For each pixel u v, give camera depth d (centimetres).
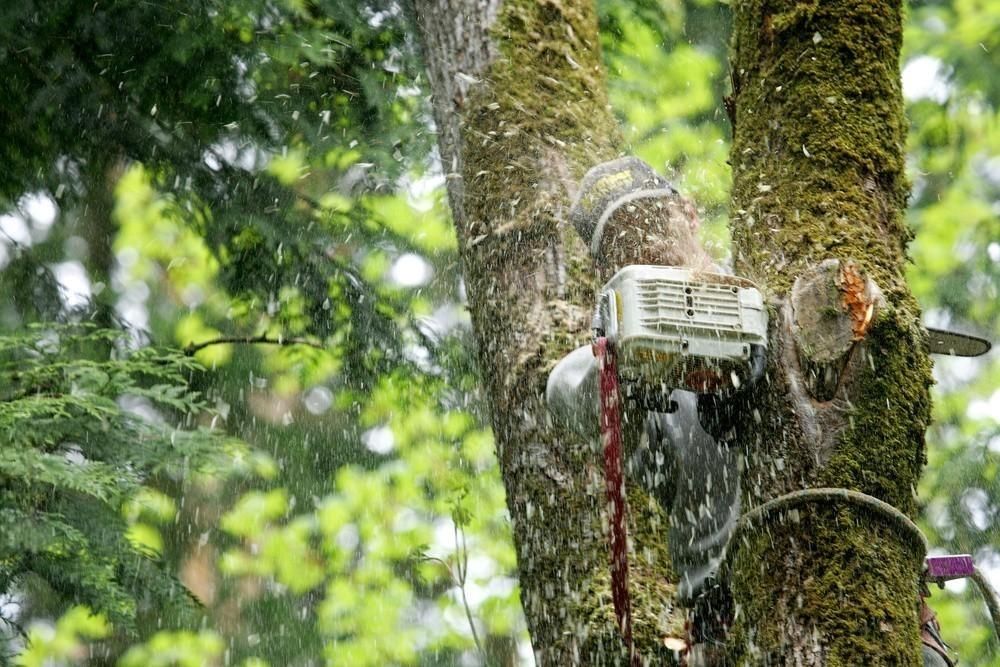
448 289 1464
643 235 444
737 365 398
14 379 841
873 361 398
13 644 870
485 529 1652
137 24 968
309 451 1616
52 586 788
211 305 1473
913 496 404
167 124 1016
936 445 1628
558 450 541
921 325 412
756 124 440
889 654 382
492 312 584
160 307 1673
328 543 1694
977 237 1622
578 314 564
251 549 1708
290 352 1155
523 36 633
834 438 396
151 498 860
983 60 1465
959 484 1514
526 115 613
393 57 1033
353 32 1002
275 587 1712
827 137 425
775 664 390
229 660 1644
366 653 1666
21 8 955
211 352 1468
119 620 784
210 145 1030
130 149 1014
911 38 1492
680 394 456
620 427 408
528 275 578
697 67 1472
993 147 1588
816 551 391
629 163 461
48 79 981
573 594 521
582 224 458
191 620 849
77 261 1552
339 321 1095
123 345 1041
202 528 1669
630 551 526
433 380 1123
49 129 1002
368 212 1080
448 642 1667
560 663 518
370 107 1039
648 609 510
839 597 386
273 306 1079
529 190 595
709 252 533
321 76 1031
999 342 1634
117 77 992
